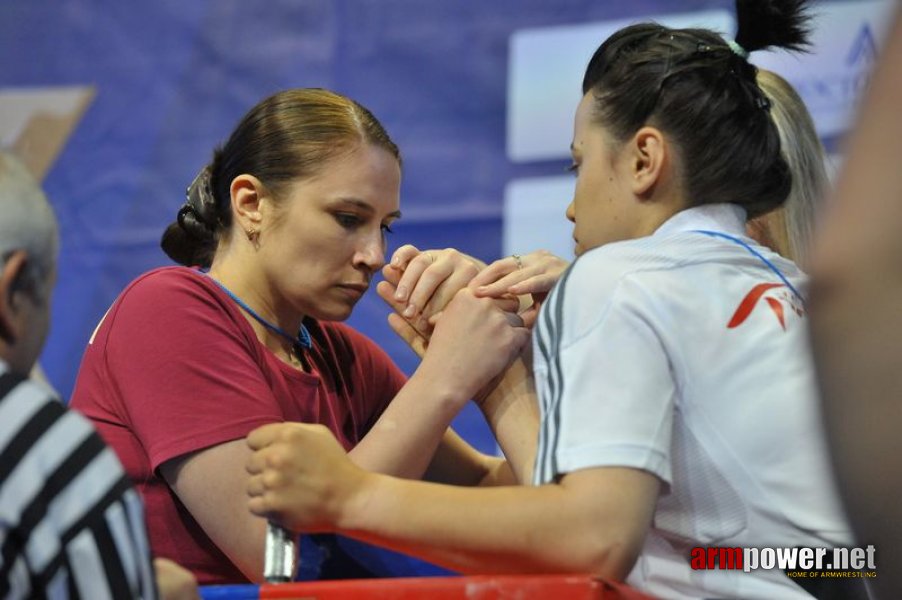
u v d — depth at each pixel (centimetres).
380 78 758
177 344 397
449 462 471
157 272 421
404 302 421
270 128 425
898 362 142
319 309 420
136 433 398
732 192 330
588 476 276
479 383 380
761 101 338
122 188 782
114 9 798
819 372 147
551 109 732
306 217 414
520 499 278
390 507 288
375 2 763
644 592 295
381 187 422
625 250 313
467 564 284
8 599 232
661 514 302
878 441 143
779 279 321
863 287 143
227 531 383
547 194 725
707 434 297
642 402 285
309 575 408
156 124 785
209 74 784
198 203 445
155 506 398
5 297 254
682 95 326
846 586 292
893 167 142
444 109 746
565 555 272
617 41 342
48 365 763
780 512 293
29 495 234
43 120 795
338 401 455
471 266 420
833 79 658
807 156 413
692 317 300
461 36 749
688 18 717
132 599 236
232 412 390
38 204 261
